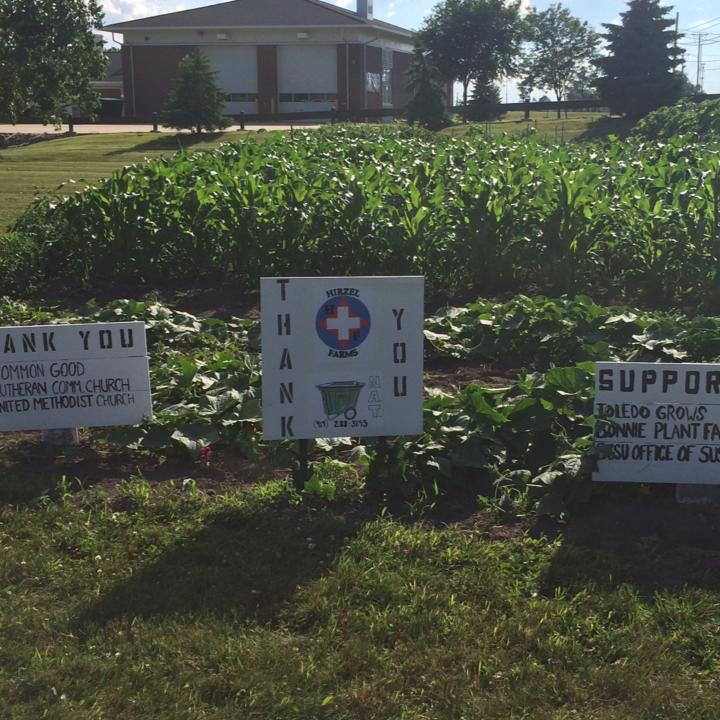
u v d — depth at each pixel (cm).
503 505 499
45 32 3350
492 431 561
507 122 4666
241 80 5869
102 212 1238
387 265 1215
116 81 7019
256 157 1572
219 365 699
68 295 1168
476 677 352
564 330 812
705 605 398
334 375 498
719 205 1111
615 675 350
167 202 1235
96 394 570
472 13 5878
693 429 489
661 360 752
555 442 564
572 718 330
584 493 499
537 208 1166
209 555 445
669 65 4381
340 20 5706
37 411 564
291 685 346
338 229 1184
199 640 374
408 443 532
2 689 344
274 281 484
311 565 435
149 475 554
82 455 581
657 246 1114
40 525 477
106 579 424
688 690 344
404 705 337
